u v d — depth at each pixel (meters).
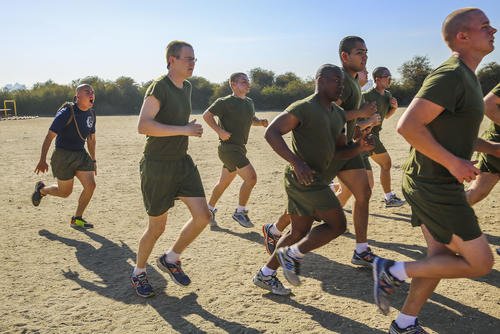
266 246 5.20
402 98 51.03
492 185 5.09
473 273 3.01
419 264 3.13
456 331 3.57
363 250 4.94
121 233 6.36
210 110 6.34
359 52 4.84
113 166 12.03
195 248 5.68
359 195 4.83
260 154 14.07
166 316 3.91
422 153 3.01
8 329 3.72
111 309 4.07
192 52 4.16
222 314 3.92
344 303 4.09
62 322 3.84
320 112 3.92
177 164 4.20
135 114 54.31
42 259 5.36
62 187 6.71
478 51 3.07
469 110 2.96
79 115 6.48
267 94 56.16
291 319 3.80
